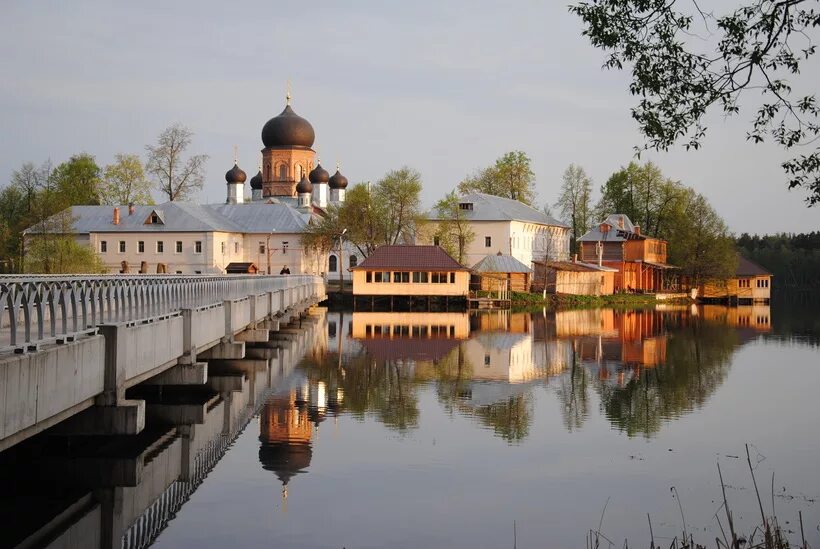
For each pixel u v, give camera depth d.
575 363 38.81
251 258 104.88
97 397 16.78
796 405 27.91
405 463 20.14
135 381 18.78
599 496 17.73
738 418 25.78
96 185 111.56
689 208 106.38
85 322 16.11
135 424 16.83
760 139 14.04
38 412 13.32
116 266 97.75
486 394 29.81
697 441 22.67
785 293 150.38
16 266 76.44
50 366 13.76
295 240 103.62
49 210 72.50
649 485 18.55
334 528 15.59
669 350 44.47
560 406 27.58
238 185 122.69
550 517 16.39
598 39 14.18
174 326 22.41
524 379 33.56
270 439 22.34
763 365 38.28
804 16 13.09
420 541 15.06
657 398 29.19
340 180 122.00
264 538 15.04
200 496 17.34
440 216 97.75
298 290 61.03
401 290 81.62
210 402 27.88
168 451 20.94
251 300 38.31
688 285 110.50
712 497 17.72
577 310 81.12
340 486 18.19
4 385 12.00
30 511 16.02
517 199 121.88
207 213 101.81
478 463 20.19
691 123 14.34
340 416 25.56
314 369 36.06
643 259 109.19
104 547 14.29
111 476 18.28
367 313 75.12
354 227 92.38
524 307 84.56
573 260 104.50
